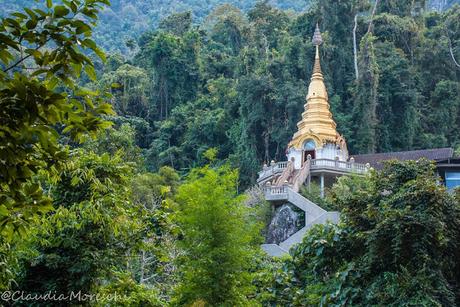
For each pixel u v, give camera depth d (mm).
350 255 19625
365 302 18141
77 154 18047
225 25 102375
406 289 17406
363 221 19766
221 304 19391
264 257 22750
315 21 84312
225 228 20109
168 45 85938
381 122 71500
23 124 8555
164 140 76500
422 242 18078
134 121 79312
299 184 49531
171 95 85250
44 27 8805
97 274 17172
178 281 22234
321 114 58906
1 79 8477
